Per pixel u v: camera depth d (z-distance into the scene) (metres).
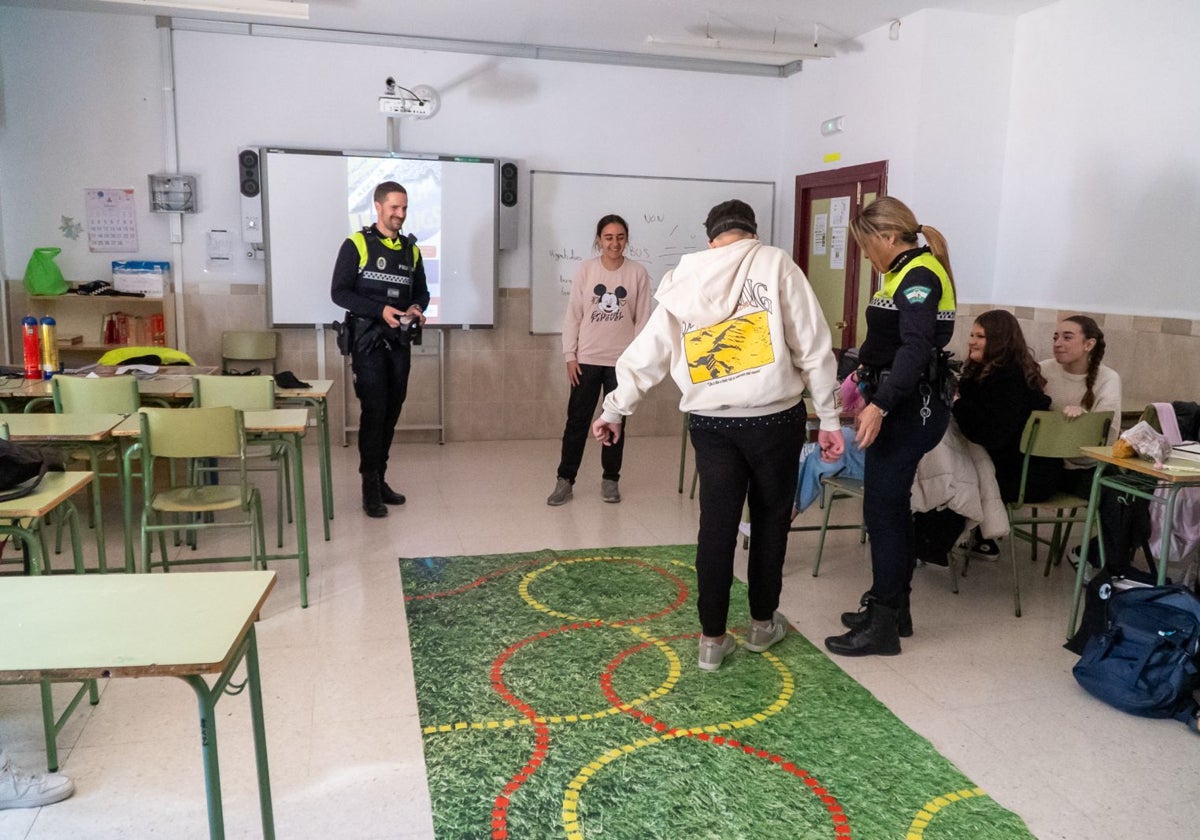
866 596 3.15
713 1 5.20
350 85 6.13
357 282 4.50
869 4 5.14
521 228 6.57
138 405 3.81
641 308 4.84
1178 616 2.70
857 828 2.12
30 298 5.79
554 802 2.21
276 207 6.04
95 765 2.33
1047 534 4.55
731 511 2.80
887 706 2.73
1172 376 4.34
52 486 2.45
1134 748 2.52
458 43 6.22
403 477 5.50
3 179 5.77
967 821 2.16
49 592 1.67
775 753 2.45
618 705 2.70
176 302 6.11
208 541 4.12
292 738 2.48
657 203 6.75
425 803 2.19
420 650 3.05
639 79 6.58
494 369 6.68
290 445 4.30
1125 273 4.64
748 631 3.09
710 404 2.70
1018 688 2.87
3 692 2.72
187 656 1.41
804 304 2.63
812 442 3.96
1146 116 4.48
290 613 3.34
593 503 4.96
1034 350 5.24
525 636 3.18
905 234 2.84
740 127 6.83
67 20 5.71
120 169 5.92
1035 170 5.23
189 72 5.90
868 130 5.79
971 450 3.57
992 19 5.32
